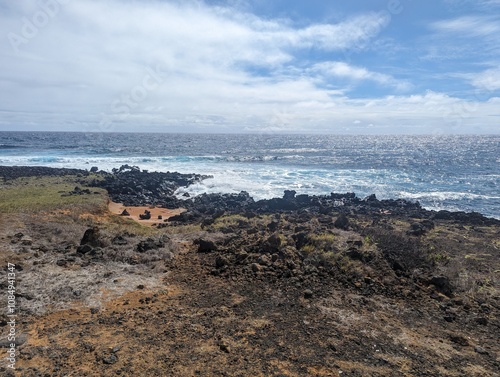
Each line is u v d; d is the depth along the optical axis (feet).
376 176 141.79
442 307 27.37
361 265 33.45
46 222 51.06
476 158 226.79
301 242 39.47
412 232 55.93
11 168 129.90
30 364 18.42
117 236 43.34
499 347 22.29
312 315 25.00
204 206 88.33
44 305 25.04
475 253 45.75
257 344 21.07
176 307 25.81
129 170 142.20
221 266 34.17
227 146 335.26
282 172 149.79
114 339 21.09
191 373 18.20
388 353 20.80
